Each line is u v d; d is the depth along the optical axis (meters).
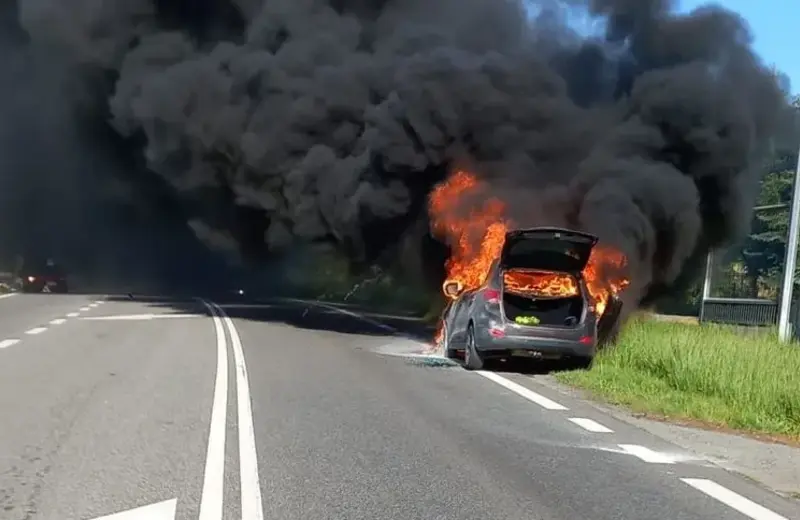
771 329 21.88
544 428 9.37
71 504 6.10
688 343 14.75
